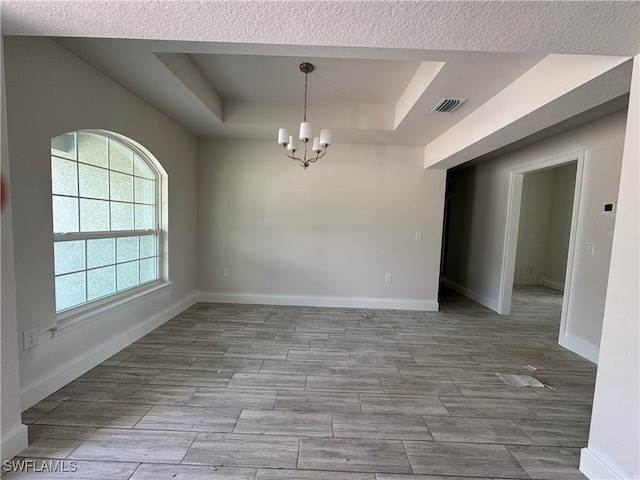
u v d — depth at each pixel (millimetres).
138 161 3104
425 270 4262
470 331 3473
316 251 4258
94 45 1940
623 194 1326
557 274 6086
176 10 1189
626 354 1307
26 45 1748
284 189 4195
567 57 1698
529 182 6332
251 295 4309
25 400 1829
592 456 1440
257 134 3861
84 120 2172
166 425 1741
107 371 2332
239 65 2615
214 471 1438
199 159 4156
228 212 4230
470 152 3145
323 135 2686
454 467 1503
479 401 2076
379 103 3338
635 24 1151
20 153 1747
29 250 1823
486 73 2068
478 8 1123
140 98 2783
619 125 2635
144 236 3229
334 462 1512
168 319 3543
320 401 2021
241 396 2051
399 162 4152
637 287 1266
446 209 6094
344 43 1412
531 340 3246
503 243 4242
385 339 3146
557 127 3092
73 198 2293
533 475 1469
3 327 1433
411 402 2041
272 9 1168
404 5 1122
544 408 2016
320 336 3170
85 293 2426
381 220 4215
